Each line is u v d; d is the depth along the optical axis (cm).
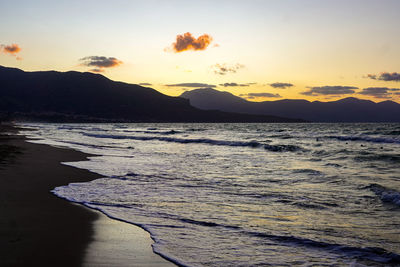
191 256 435
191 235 521
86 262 396
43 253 419
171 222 590
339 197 810
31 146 2319
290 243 493
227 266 406
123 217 612
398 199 754
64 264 387
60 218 589
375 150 2227
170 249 457
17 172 1125
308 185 974
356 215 650
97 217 606
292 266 412
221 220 607
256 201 764
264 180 1059
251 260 428
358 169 1345
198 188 916
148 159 1683
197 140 3175
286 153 2072
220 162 1564
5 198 736
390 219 622
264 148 2452
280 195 829
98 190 862
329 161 1642
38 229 520
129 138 3922
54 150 2072
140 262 406
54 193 804
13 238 473
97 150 2203
